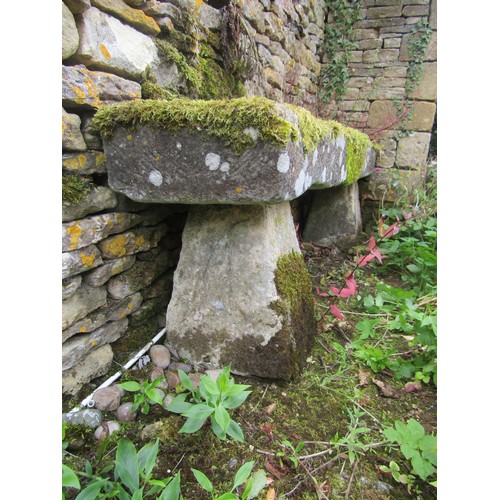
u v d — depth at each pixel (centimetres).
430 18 307
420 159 324
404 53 318
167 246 161
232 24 183
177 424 114
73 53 104
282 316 136
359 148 239
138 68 126
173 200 115
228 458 107
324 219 293
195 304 144
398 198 329
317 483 101
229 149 103
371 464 110
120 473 86
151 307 154
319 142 146
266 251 137
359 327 164
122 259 133
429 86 313
